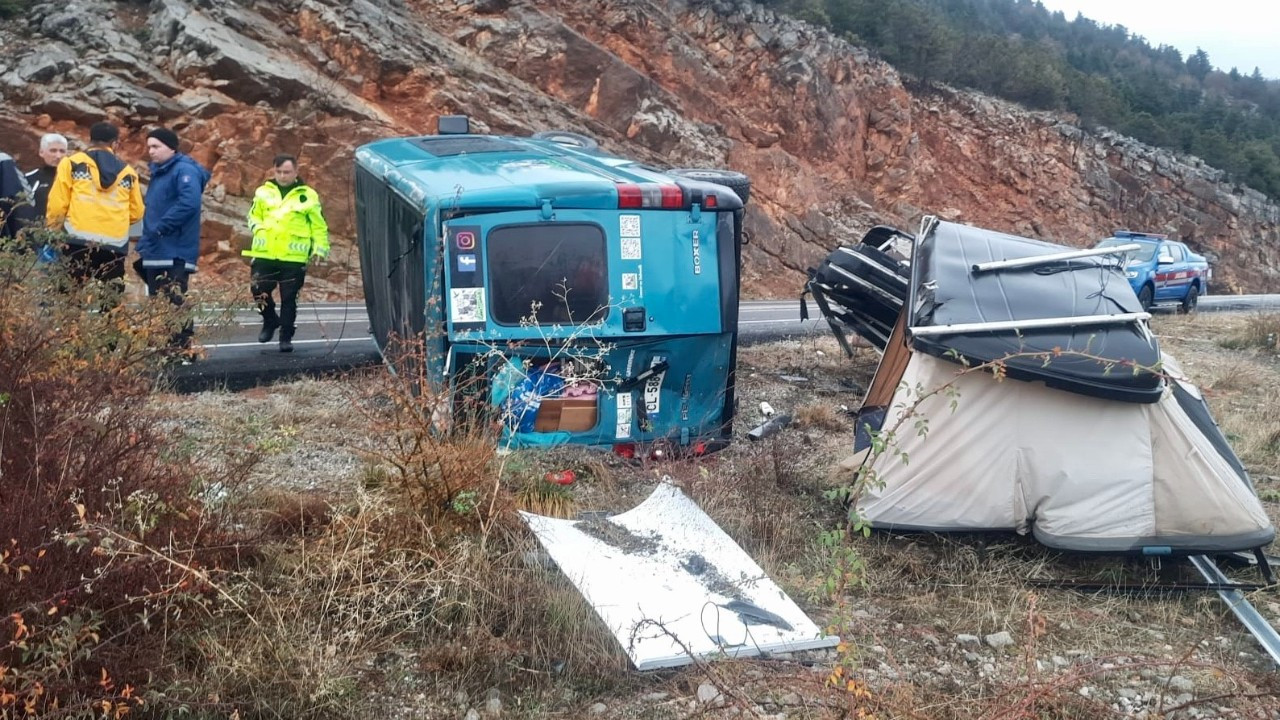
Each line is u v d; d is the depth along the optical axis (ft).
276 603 15.51
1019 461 20.56
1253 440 31.40
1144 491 20.43
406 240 25.58
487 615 16.72
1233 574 21.15
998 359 19.16
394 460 19.08
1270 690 16.61
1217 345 53.98
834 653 16.78
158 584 14.43
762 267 92.68
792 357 42.09
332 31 74.49
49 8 65.77
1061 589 19.97
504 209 23.26
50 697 12.60
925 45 128.47
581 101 88.89
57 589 13.57
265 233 34.35
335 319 46.55
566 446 24.00
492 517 18.54
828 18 118.83
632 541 19.80
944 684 16.33
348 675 14.88
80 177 29.58
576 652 15.99
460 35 86.48
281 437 19.99
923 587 19.71
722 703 14.62
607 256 23.91
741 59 106.73
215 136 64.34
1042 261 23.38
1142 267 72.49
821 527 21.86
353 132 68.23
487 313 23.09
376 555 17.17
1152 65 287.28
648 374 24.72
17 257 18.76
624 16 96.07
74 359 16.88
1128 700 16.24
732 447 27.35
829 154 110.22
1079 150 139.44
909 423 20.92
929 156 124.88
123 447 15.94
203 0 69.62
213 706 13.79
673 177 26.55
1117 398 20.07
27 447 15.07
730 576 18.75
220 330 24.49
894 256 36.11
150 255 31.91
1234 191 163.02
